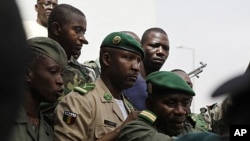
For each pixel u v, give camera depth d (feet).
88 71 13.30
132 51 10.56
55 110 9.88
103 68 10.66
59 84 8.73
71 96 9.96
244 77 2.15
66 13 12.12
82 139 9.55
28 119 8.25
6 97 1.43
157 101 9.21
